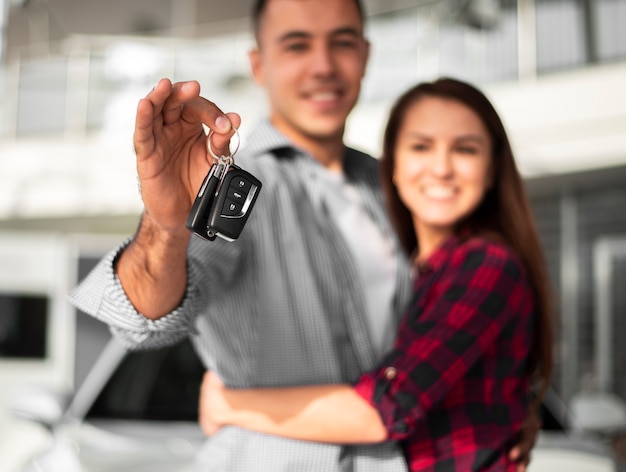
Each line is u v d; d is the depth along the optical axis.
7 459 4.02
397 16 8.25
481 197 1.83
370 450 1.59
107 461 2.38
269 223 1.61
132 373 2.83
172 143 1.21
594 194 8.67
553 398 2.94
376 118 8.13
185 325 1.39
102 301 1.33
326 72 1.85
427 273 1.75
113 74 9.13
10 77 9.47
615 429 2.78
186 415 2.77
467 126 1.80
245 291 1.57
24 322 5.21
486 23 8.03
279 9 1.88
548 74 7.77
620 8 7.54
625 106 7.21
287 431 1.54
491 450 1.60
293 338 1.59
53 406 2.67
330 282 1.64
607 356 8.80
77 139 9.38
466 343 1.56
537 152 7.55
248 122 8.55
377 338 1.78
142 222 1.28
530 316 1.72
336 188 1.83
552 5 7.80
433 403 1.52
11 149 9.52
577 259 8.96
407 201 1.88
